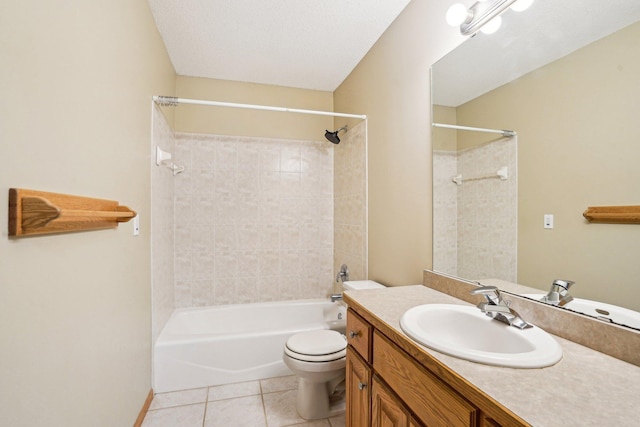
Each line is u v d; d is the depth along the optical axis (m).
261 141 2.83
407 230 1.73
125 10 1.34
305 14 1.82
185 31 2.00
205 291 2.69
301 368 1.59
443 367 0.71
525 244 1.07
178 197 2.62
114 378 1.24
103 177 1.13
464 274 1.34
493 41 1.19
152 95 1.84
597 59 0.84
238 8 1.77
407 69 1.74
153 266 1.87
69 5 0.88
